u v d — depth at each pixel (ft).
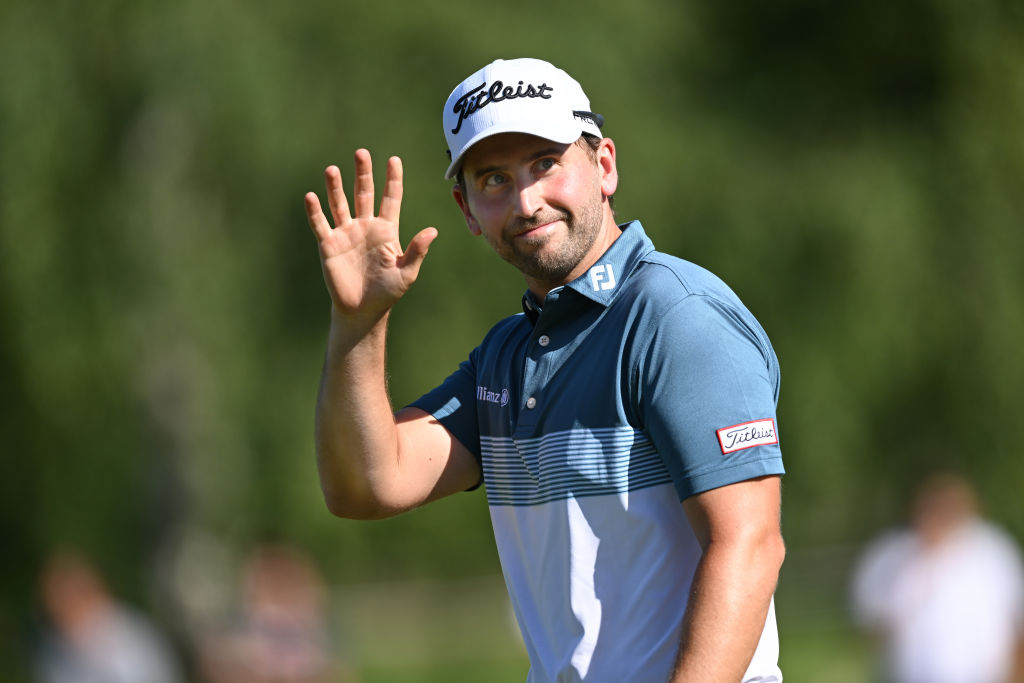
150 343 138.31
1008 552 81.76
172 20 135.95
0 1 139.95
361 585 201.87
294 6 140.26
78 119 137.08
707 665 28.17
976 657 79.56
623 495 30.96
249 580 109.40
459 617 216.33
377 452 34.76
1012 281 155.33
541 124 31.89
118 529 157.58
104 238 138.82
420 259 33.12
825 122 159.12
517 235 32.58
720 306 30.83
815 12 165.68
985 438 158.20
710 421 29.71
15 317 140.05
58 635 92.58
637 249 32.81
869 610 85.15
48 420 149.89
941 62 162.91
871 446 158.71
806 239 150.10
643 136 143.54
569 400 31.89
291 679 106.83
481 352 36.58
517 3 147.02
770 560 29.25
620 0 150.92
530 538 32.81
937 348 154.81
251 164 136.36
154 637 151.12
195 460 143.02
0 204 136.56
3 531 165.07
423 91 138.51
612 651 30.91
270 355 138.41
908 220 150.71
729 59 164.04
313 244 138.21
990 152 157.07
